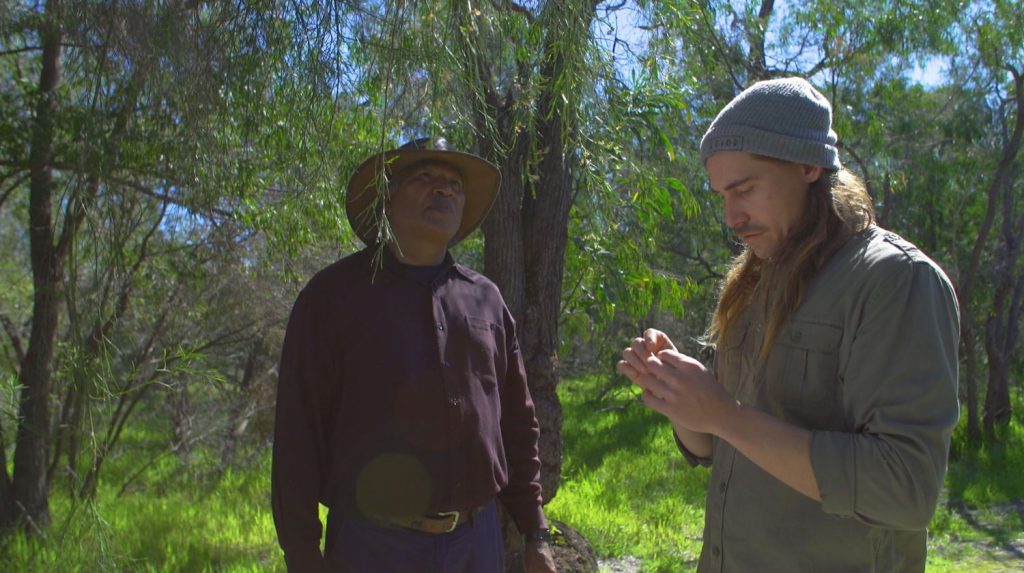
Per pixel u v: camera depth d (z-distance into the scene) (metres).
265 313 7.70
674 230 10.74
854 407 1.58
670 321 14.05
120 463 10.70
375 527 2.57
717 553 1.83
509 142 3.51
